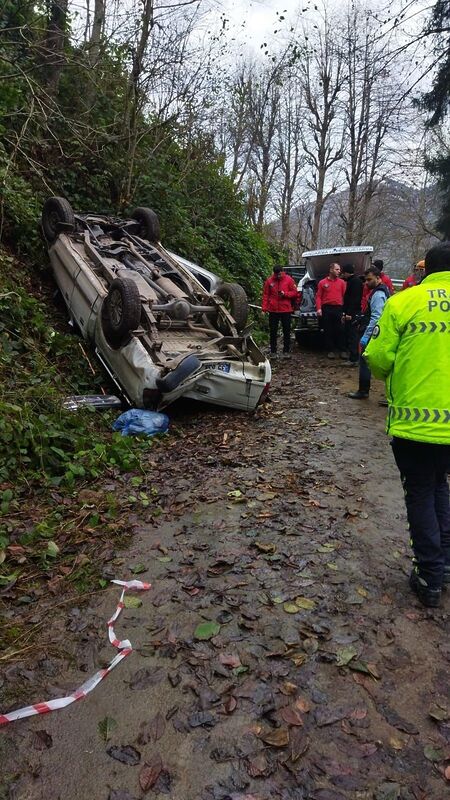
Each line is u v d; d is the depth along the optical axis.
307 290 11.34
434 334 2.62
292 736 2.02
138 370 5.58
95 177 9.99
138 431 5.28
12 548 3.29
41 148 9.38
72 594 2.92
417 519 2.76
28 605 2.83
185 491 4.21
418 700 2.22
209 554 3.30
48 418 4.76
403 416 2.65
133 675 2.33
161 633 2.60
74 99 10.62
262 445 5.27
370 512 3.88
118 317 5.87
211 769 1.89
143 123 11.66
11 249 7.79
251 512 3.85
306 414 6.41
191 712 2.13
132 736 2.03
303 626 2.65
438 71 9.35
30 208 8.12
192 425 5.85
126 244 7.74
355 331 9.38
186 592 2.92
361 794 1.81
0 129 8.21
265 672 2.35
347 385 8.05
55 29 9.60
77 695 2.21
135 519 3.75
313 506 3.95
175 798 1.79
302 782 1.85
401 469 2.79
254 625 2.65
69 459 4.44
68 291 7.12
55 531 3.56
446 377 2.59
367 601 2.86
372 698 2.22
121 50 10.84
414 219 32.72
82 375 6.32
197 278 8.05
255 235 17.00
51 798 1.79
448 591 2.95
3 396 4.69
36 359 5.76
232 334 6.66
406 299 2.73
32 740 2.01
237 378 5.86
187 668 2.37
